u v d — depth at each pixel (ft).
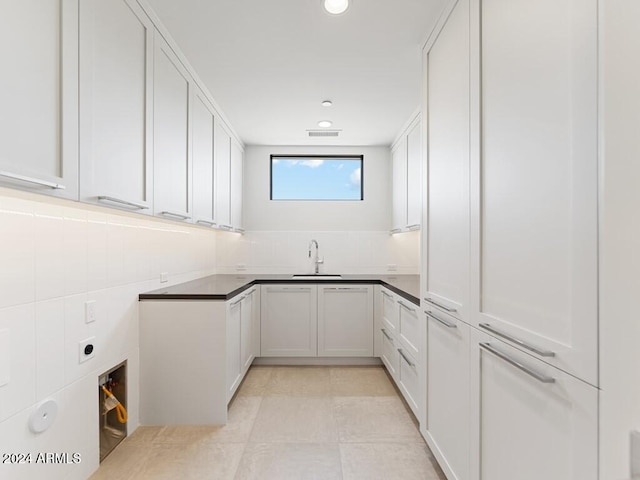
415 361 7.11
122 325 6.43
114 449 6.19
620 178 2.36
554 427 2.89
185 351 7.11
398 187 11.69
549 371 2.93
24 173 3.23
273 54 6.85
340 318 10.98
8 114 3.06
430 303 5.77
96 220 5.64
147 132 5.62
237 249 12.97
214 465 5.75
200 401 7.11
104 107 4.50
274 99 8.88
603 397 2.39
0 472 3.92
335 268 13.04
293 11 5.58
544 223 3.00
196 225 8.58
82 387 5.28
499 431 3.76
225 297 7.14
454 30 4.96
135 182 5.31
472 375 4.34
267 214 13.06
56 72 3.64
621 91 2.35
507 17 3.59
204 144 8.38
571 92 2.67
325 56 6.93
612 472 2.36
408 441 6.54
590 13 2.47
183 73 7.05
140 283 7.13
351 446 6.35
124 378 6.55
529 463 3.23
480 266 4.14
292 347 10.93
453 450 4.93
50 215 4.64
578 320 2.60
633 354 2.39
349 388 9.09
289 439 6.57
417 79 7.83
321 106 9.32
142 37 5.45
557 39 2.83
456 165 4.88
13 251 4.07
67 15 3.78
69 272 5.00
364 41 6.40
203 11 5.62
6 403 3.99
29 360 4.29
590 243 2.48
